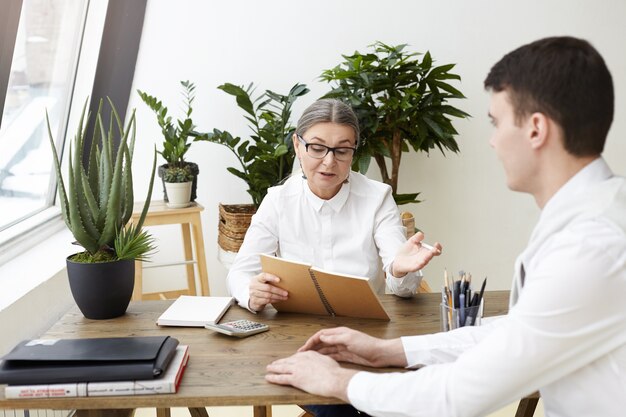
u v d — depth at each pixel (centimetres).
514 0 400
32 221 329
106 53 371
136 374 143
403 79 354
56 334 180
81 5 355
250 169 358
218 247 375
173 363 153
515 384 116
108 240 196
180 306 199
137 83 389
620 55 411
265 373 153
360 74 347
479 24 401
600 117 112
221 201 406
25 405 142
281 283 189
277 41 393
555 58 112
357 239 226
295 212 228
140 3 374
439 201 418
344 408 184
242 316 194
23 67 306
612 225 109
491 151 414
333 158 208
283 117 359
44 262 288
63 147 374
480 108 409
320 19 393
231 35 391
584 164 116
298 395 141
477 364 119
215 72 394
